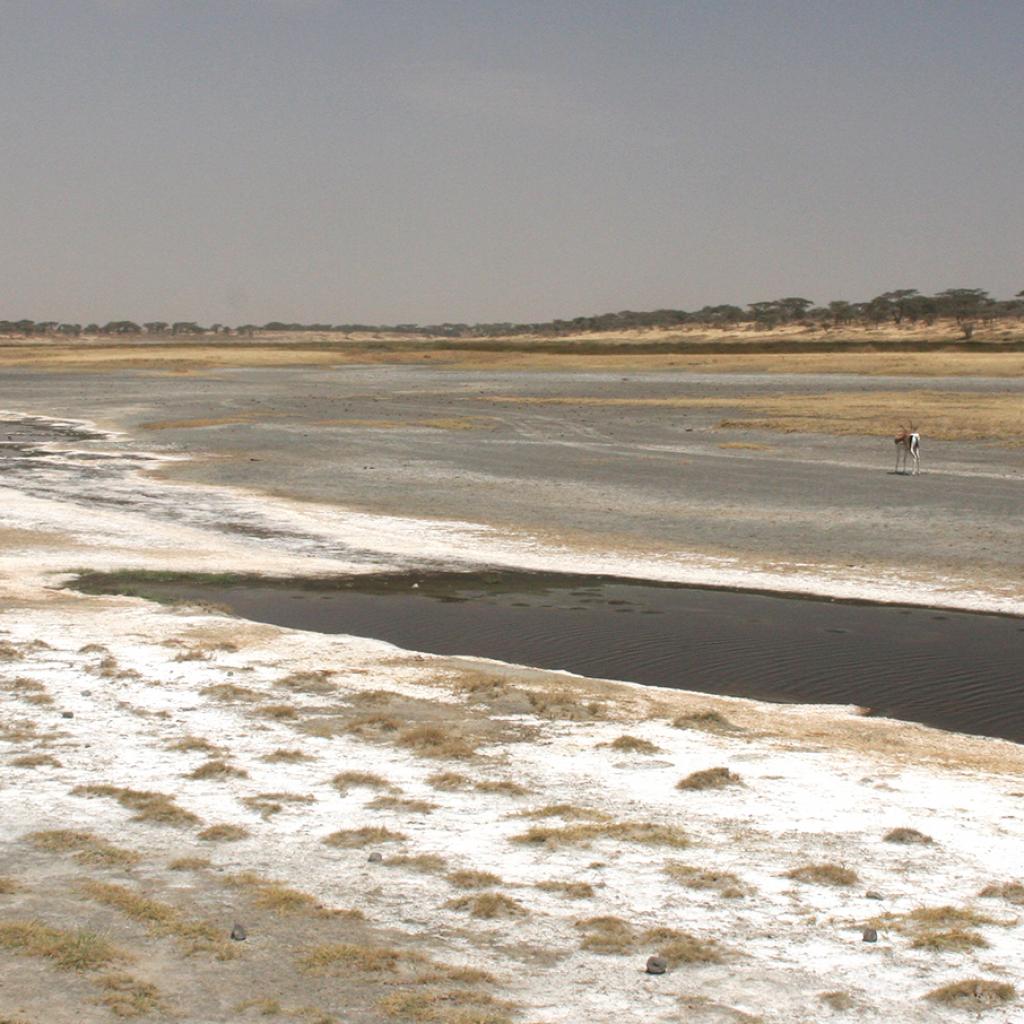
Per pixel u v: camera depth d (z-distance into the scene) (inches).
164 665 678.5
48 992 290.7
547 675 684.7
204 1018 281.3
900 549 1090.1
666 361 4635.8
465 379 3991.1
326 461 1742.1
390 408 2775.6
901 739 571.5
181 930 329.4
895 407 2470.5
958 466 1637.6
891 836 417.7
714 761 518.3
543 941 331.9
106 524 1240.2
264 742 536.4
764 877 382.6
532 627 834.2
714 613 879.1
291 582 986.7
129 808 443.2
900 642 790.5
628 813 447.2
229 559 1070.4
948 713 633.6
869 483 1480.1
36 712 578.6
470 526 1232.2
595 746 538.3
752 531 1184.8
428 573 1022.4
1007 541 1108.5
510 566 1050.1
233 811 441.1
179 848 401.7
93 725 557.6
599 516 1277.1
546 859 396.2
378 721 567.2
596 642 793.6
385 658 714.2
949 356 4318.4
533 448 1904.5
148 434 2223.2
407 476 1578.5
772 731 577.6
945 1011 293.6
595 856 399.2
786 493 1407.5
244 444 1990.7
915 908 358.0
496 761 514.6
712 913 353.4
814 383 3474.4
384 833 414.6
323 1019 281.4
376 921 344.2
